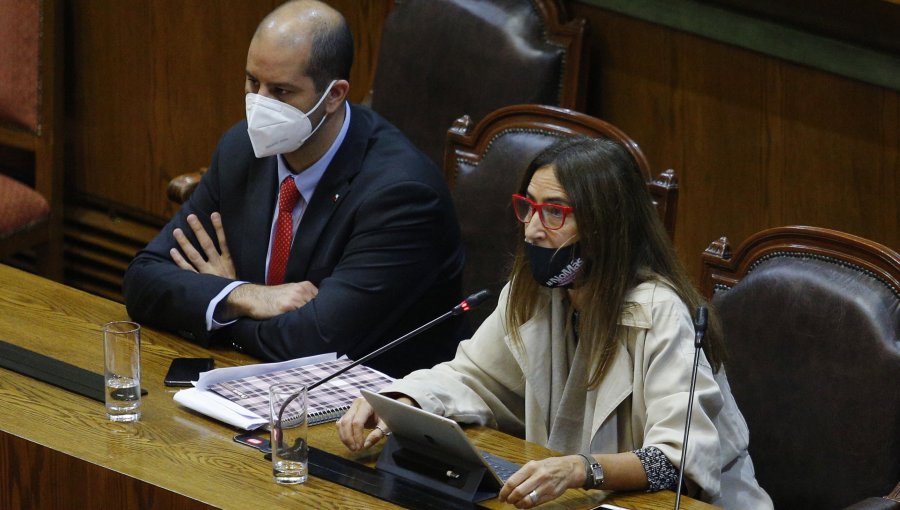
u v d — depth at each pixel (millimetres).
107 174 19344
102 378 9828
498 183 12883
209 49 18000
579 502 8250
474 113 14609
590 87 14914
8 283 11859
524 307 9578
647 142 14641
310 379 9930
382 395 8648
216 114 18188
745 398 10164
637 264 9180
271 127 11133
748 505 9258
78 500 8531
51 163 17938
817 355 9852
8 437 8781
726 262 10680
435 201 11656
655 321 8984
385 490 8195
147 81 18625
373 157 11672
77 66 19156
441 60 14805
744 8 13344
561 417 9438
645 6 14094
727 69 13836
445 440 8195
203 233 12062
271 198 11836
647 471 8375
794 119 13484
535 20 14414
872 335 9617
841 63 12875
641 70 14477
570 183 8914
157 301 11227
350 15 16609
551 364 9570
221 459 8570
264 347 10867
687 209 14484
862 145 13086
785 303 10039
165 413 9297
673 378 8828
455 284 12133
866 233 13258
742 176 13984
